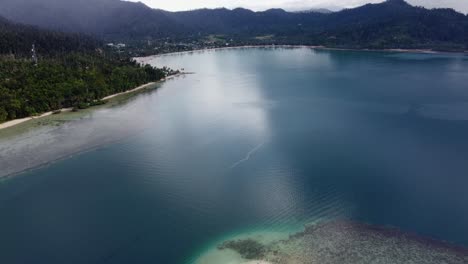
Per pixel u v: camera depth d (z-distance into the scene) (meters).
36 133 109.38
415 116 114.00
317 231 55.81
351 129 103.38
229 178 75.56
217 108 135.12
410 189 68.31
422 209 61.50
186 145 95.81
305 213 61.50
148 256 51.84
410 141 92.56
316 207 63.28
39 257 52.34
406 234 54.34
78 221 61.25
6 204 67.69
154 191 71.06
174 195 69.25
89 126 116.25
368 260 48.25
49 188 73.50
